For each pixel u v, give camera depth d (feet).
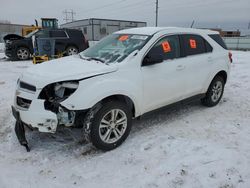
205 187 8.48
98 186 8.59
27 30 56.49
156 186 8.54
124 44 12.56
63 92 9.87
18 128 11.39
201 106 16.67
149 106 12.19
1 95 19.03
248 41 94.12
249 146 11.12
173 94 13.25
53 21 66.23
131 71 11.03
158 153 10.56
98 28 107.14
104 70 10.30
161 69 12.25
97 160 10.12
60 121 9.73
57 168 9.60
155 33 12.58
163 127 13.15
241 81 23.81
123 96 11.12
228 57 16.92
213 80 16.02
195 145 11.12
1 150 10.83
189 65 13.78
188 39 14.11
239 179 8.85
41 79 9.86
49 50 34.27
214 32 16.57
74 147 11.12
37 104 9.70
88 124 10.02
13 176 9.06
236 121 14.02
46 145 11.27
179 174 9.14
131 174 9.21
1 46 75.46
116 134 10.92
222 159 10.01
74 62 11.66
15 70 30.94
